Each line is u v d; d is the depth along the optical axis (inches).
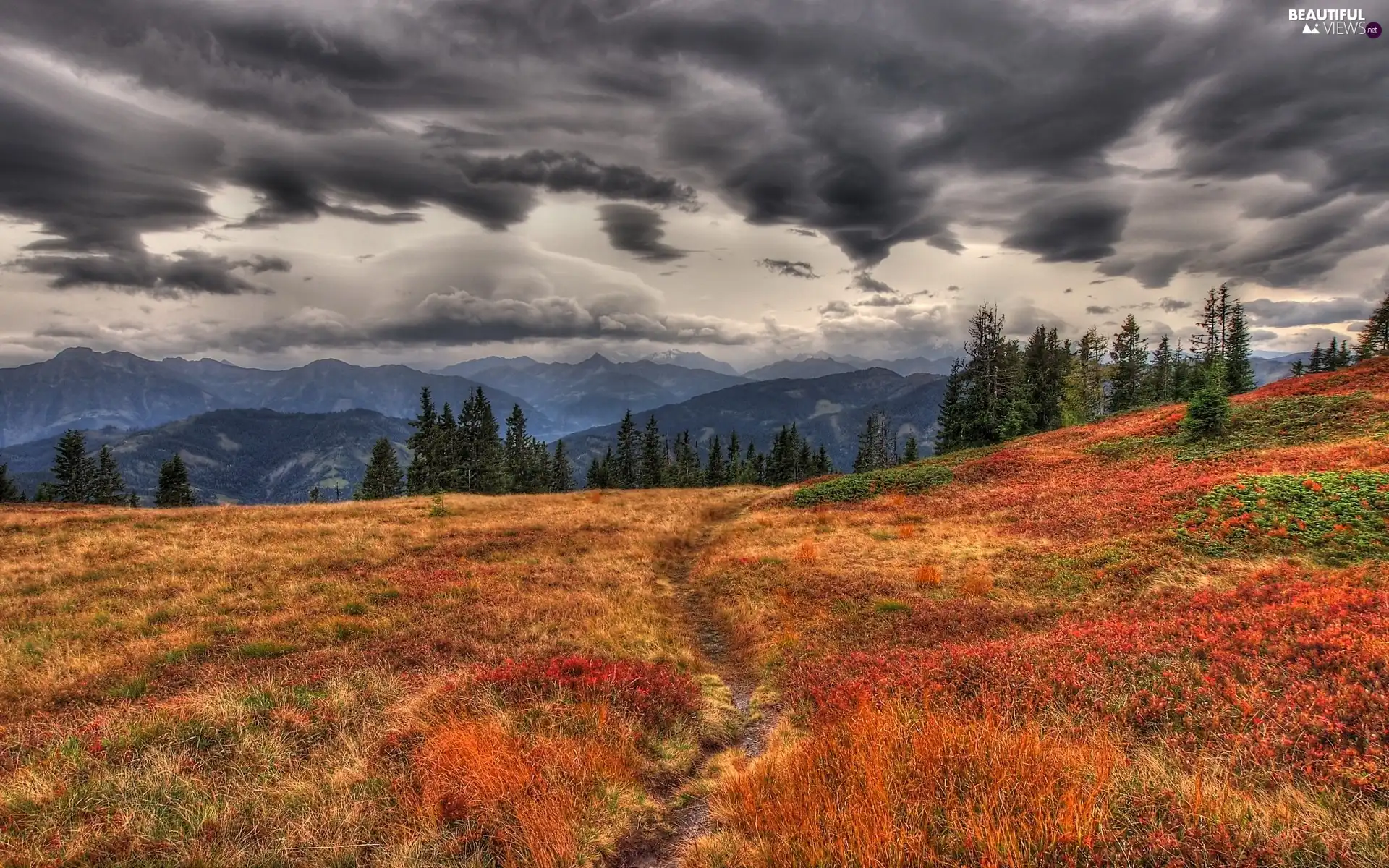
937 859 211.9
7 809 250.7
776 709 439.2
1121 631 423.2
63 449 3316.9
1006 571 711.7
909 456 3380.9
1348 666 311.6
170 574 713.6
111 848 234.1
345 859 239.8
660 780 334.6
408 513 1306.6
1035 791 235.3
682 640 588.1
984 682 374.0
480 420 3351.4
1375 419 1104.8
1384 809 212.2
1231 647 366.0
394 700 390.9
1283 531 608.7
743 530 1164.5
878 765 267.7
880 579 722.2
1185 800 226.5
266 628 538.3
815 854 224.5
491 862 244.1
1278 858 193.0
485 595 669.9
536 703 386.0
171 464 3307.1
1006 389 2391.7
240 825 255.3
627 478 3907.5
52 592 641.6
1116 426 1717.5
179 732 324.5
